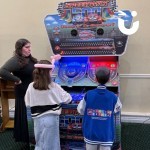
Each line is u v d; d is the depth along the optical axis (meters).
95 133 1.94
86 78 2.33
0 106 3.43
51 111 2.07
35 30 3.13
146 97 3.10
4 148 2.71
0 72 2.41
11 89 3.03
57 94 2.07
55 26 2.32
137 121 3.17
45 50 3.17
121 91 3.13
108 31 2.23
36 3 3.05
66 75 2.37
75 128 2.27
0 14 3.15
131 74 3.05
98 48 2.31
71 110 2.23
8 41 3.22
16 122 2.59
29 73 2.43
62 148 2.44
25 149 2.69
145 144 2.66
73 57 2.49
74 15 2.26
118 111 2.05
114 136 2.11
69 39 2.34
